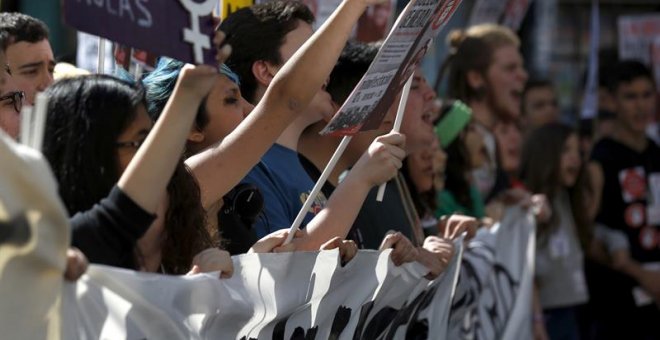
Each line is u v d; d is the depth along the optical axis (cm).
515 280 711
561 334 836
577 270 841
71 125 320
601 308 891
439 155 649
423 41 418
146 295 321
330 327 425
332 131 385
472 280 662
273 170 452
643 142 914
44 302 290
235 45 467
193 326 344
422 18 397
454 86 787
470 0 1330
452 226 568
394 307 474
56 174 320
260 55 462
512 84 782
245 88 468
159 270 350
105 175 319
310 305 405
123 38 304
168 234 347
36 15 962
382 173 428
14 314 287
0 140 268
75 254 297
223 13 532
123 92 323
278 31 464
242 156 396
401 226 528
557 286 834
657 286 891
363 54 507
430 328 529
